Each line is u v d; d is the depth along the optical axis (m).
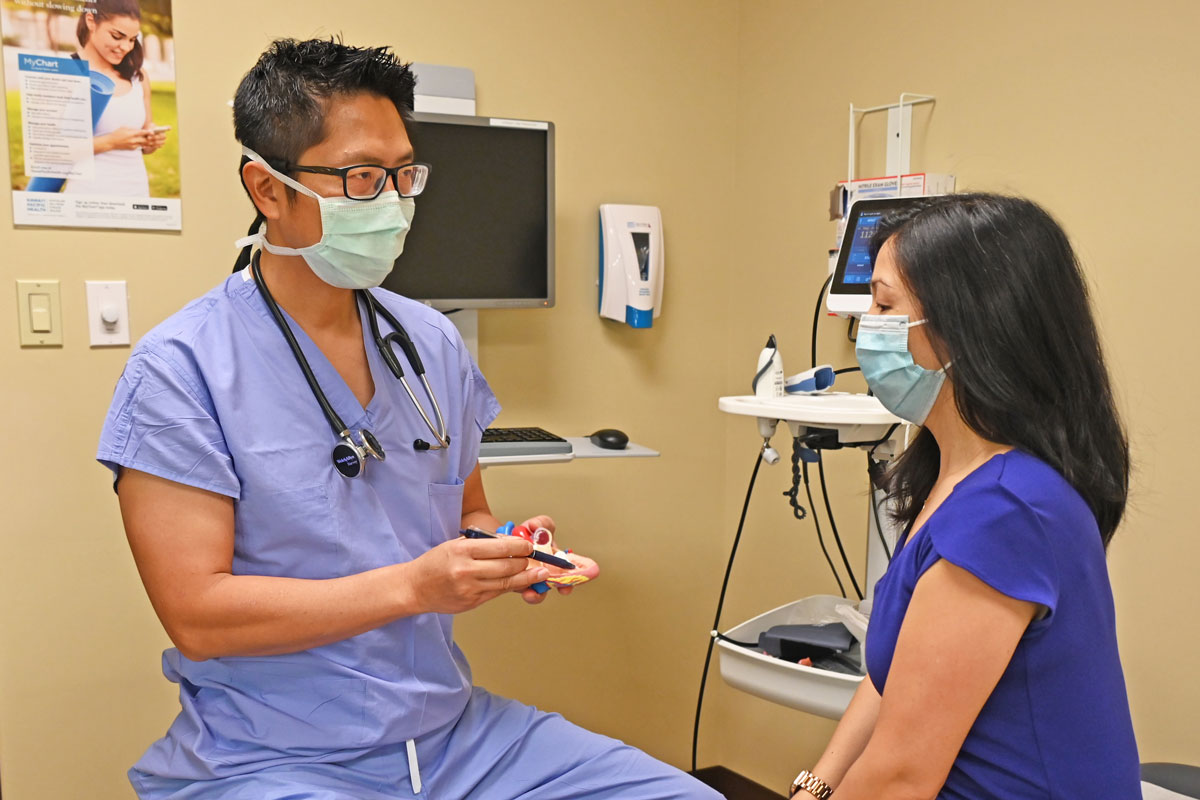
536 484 2.12
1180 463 1.46
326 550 1.11
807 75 2.08
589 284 2.13
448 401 1.30
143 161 1.67
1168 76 1.45
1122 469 0.94
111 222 1.66
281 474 1.10
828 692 1.47
